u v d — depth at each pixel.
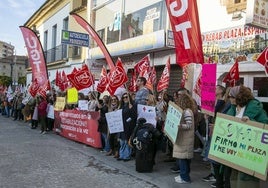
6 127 15.59
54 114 13.63
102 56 17.06
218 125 5.13
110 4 18.22
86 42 18.31
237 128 4.88
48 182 6.77
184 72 9.77
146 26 15.09
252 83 9.52
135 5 15.96
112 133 9.21
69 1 23.89
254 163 4.63
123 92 9.86
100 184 6.75
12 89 24.97
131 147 8.48
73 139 11.92
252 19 6.70
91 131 10.74
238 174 4.84
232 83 7.61
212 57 10.83
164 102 8.79
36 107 15.05
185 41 7.93
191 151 6.80
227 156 4.95
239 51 9.86
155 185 6.79
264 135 4.57
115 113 8.91
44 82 17.36
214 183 6.61
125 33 16.72
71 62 23.25
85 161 8.74
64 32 17.61
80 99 12.75
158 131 7.79
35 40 17.52
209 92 6.45
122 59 16.88
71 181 6.89
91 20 19.95
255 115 4.82
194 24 7.77
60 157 9.12
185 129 6.66
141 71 10.66
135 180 7.11
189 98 6.84
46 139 12.15
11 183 6.65
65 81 15.17
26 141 11.57
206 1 11.27
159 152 10.22
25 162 8.41
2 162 8.35
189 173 7.49
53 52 27.42
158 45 12.80
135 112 8.59
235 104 5.11
